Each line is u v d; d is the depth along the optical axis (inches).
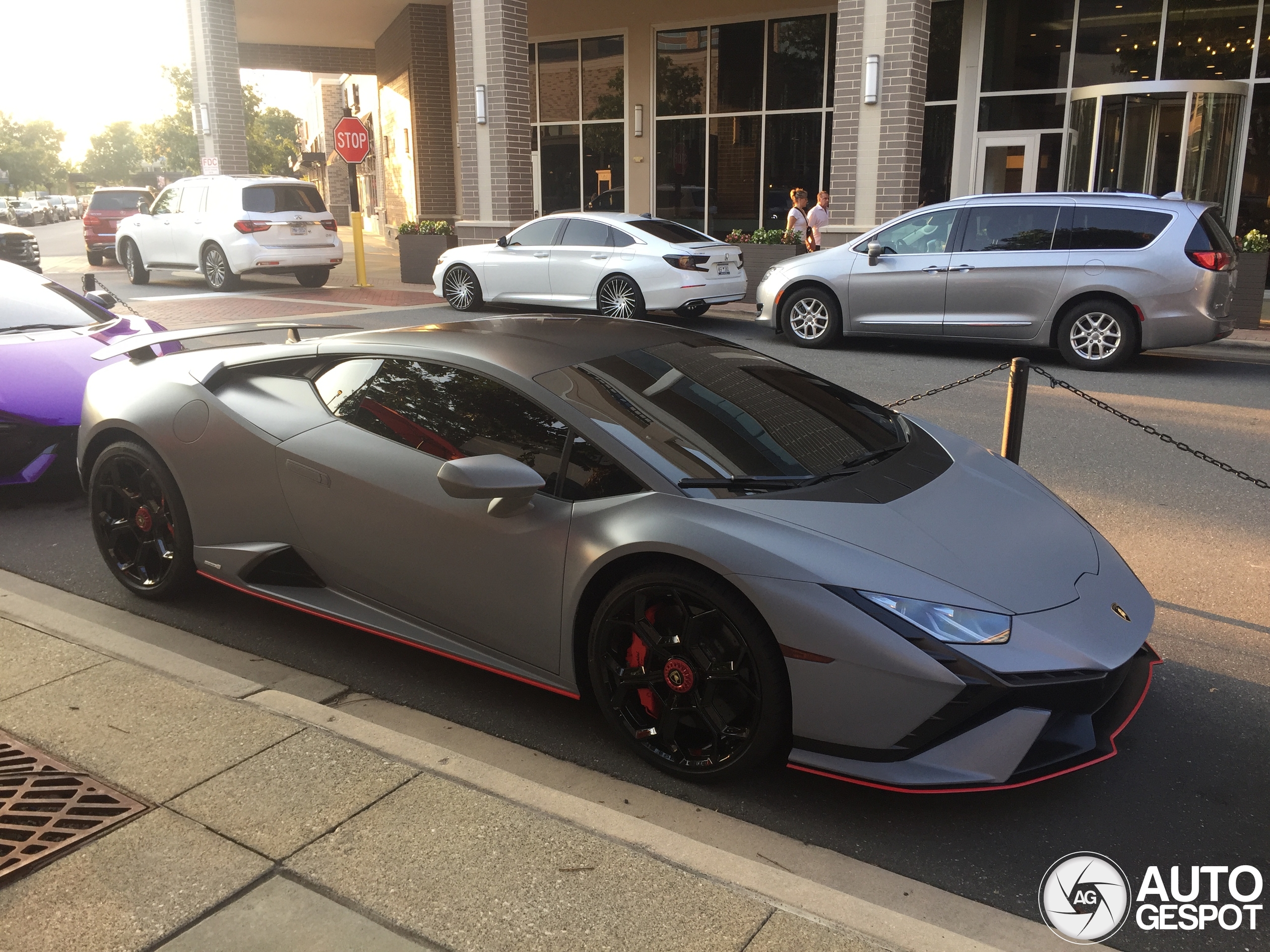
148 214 695.1
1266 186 581.0
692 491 117.4
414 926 85.7
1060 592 113.3
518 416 130.0
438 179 927.7
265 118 2089.1
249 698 129.8
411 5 883.4
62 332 243.8
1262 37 571.8
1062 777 119.9
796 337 454.0
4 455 209.8
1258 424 299.9
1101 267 380.8
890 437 144.2
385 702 137.7
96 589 175.5
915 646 102.0
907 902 97.3
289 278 755.4
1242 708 135.8
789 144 748.0
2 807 102.3
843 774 106.1
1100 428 294.7
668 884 91.1
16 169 4493.1
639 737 119.7
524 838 97.7
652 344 148.9
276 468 146.9
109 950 82.6
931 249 418.3
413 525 133.3
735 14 744.3
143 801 103.6
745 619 108.0
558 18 834.2
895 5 510.9
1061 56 631.8
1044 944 91.4
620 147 833.5
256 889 90.3
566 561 120.2
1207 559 191.0
